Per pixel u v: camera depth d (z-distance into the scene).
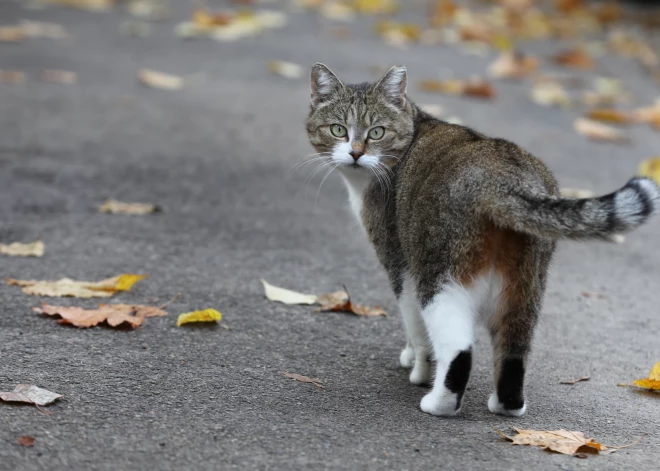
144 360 8.30
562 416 7.86
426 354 8.41
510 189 7.42
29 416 6.98
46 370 7.88
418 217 7.94
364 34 24.45
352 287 10.80
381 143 9.42
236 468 6.38
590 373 8.91
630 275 11.93
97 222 12.08
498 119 18.00
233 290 10.34
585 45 25.66
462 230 7.55
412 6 29.02
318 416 7.45
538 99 19.67
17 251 10.85
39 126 15.73
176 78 18.97
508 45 24.23
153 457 6.47
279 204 13.38
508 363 7.78
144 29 23.31
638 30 28.16
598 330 10.06
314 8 27.34
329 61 20.97
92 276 10.39
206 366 8.30
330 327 9.62
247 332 9.24
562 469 6.68
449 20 26.41
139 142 15.39
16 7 24.86
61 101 17.20
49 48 20.80
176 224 12.27
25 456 6.35
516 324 7.79
